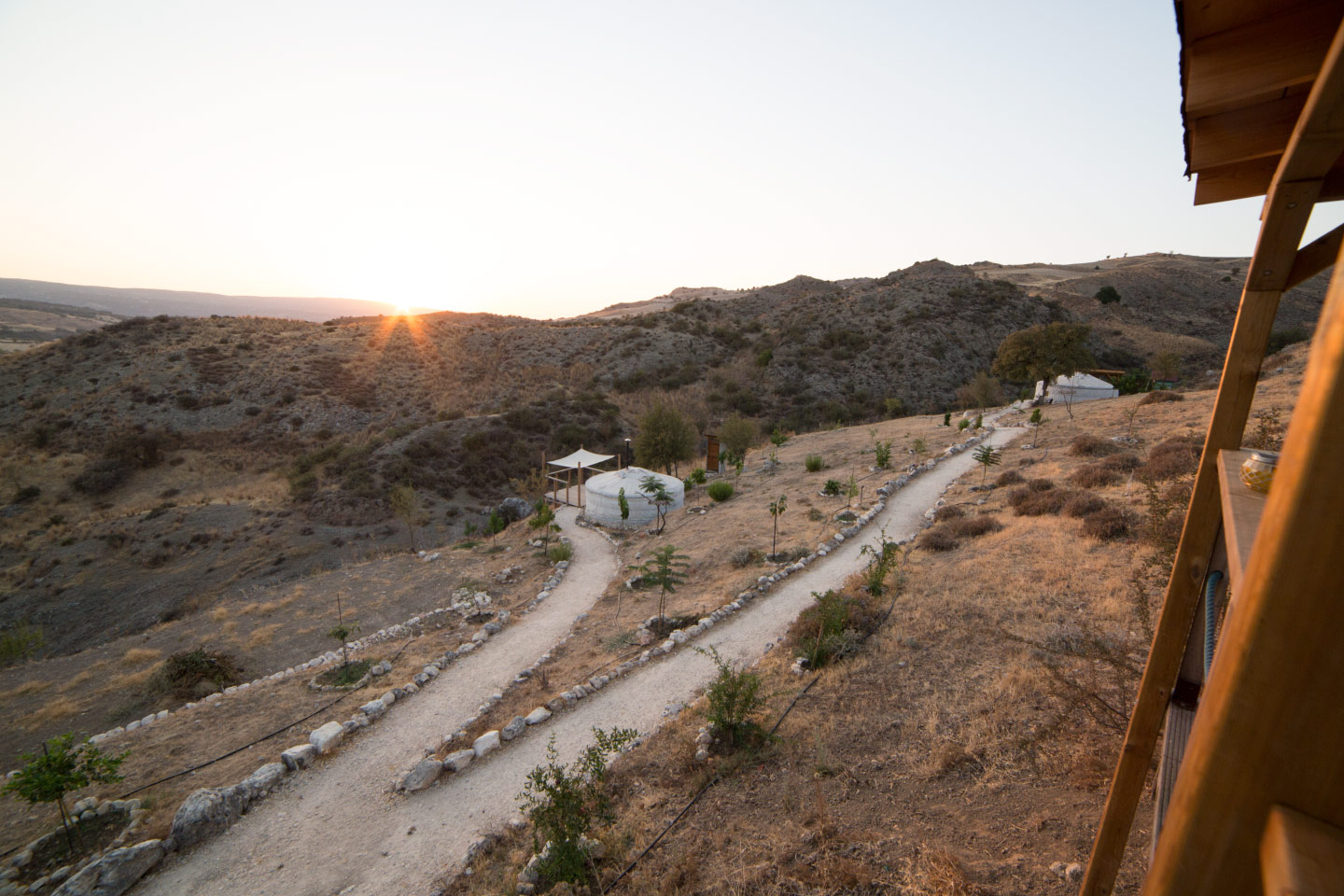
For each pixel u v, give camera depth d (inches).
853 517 944.9
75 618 1202.6
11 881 393.4
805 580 756.6
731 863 307.7
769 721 439.8
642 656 605.3
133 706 647.8
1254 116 85.1
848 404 2443.4
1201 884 28.4
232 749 514.9
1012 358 1637.6
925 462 1229.1
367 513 1599.4
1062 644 439.2
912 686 447.2
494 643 705.0
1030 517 803.4
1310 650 24.0
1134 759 101.6
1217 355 2765.7
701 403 2466.8
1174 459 788.6
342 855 394.6
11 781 409.7
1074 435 1216.2
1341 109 56.7
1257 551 27.1
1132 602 471.5
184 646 788.6
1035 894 235.5
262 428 2090.3
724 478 1419.8
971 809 306.0
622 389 2613.2
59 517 1573.6
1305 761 24.6
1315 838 22.9
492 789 443.8
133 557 1400.1
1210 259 5502.0
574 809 331.9
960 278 3491.6
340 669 656.4
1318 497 22.9
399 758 492.4
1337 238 70.1
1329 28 69.9
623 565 956.0
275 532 1486.2
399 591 929.5
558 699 539.2
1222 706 27.5
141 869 382.3
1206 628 90.2
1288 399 931.3
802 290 4997.5
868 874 272.4
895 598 612.7
